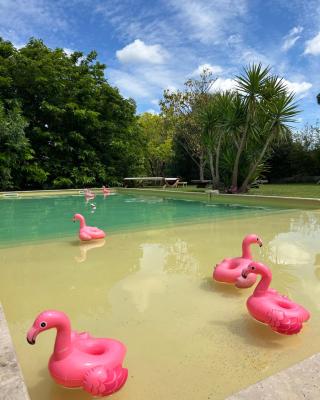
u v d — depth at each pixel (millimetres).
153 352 2041
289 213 7926
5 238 5340
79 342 1828
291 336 2199
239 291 3023
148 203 10898
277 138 11648
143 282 3283
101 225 6594
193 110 23016
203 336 2225
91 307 2723
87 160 18047
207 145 13141
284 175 23516
